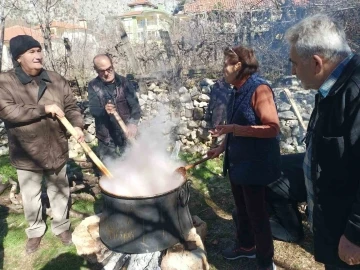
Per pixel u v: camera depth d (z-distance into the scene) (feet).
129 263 7.34
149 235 5.82
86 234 8.07
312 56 4.28
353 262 4.25
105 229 6.19
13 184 11.02
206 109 14.12
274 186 7.95
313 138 4.63
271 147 6.12
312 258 7.89
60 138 8.15
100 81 9.88
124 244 5.89
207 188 11.35
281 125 13.00
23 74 7.31
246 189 6.39
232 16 22.79
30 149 7.74
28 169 7.99
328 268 5.32
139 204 5.69
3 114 7.21
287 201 8.12
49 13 21.89
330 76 4.27
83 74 21.80
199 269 6.95
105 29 27.61
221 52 20.56
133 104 10.10
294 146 12.78
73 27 26.63
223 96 12.92
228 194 10.90
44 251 8.79
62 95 8.02
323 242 4.92
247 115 5.95
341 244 4.35
